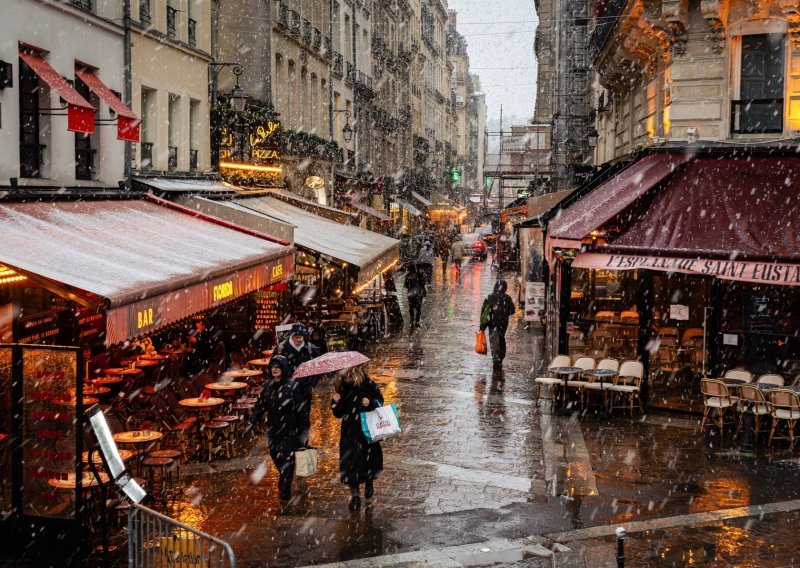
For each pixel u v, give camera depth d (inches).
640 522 410.3
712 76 666.2
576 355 693.9
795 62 646.5
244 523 400.2
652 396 650.8
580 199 690.2
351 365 416.5
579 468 494.3
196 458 503.5
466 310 1311.5
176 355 679.1
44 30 566.9
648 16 677.9
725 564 362.6
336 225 916.6
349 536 386.6
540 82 2018.9
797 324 617.3
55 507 350.0
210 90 1019.3
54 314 563.5
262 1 1138.7
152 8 757.3
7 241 385.4
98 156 658.2
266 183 1046.4
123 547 369.4
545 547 378.3
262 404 438.0
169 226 587.5
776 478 480.7
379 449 430.3
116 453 330.3
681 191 627.8
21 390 349.4
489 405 657.0
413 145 2731.3
